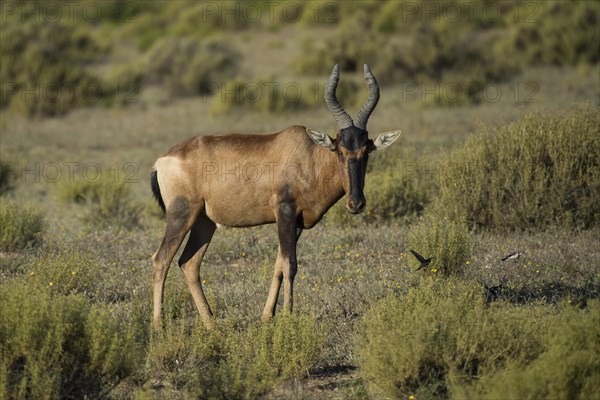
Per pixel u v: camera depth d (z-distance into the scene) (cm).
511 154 3988
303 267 3488
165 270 2777
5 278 3241
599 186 3841
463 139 6241
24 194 5653
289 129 2783
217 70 10644
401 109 8181
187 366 2395
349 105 8769
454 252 3148
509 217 3912
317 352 2408
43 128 8431
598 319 2098
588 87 8250
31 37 10262
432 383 2145
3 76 9706
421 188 4422
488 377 1998
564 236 3731
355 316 2839
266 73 11019
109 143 7556
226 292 3122
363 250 3703
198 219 2873
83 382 2095
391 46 10244
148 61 10875
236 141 2805
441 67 9969
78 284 3136
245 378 2222
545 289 2975
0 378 1934
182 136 7694
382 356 2133
